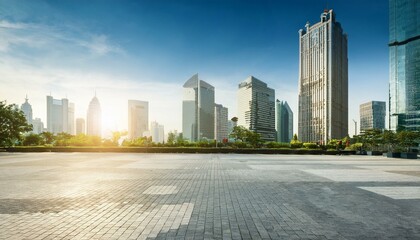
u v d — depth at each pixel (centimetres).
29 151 3653
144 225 538
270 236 478
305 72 16275
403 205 704
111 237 473
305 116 16125
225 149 3509
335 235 482
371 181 1115
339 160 2336
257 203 723
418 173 1387
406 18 10162
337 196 816
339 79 15462
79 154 3055
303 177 1225
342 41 16125
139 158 2408
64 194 834
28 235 483
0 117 4028
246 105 18538
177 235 482
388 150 4119
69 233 493
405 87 10088
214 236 477
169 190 902
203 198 782
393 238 469
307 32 16175
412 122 9706
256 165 1786
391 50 10725
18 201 741
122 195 821
